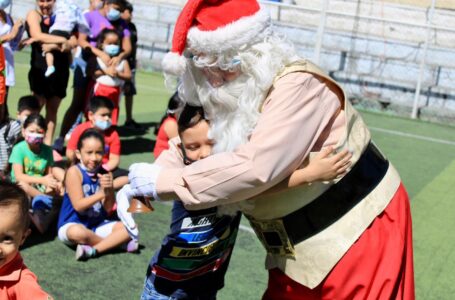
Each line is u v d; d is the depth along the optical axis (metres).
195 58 2.01
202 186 1.97
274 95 1.96
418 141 8.73
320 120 2.02
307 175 2.00
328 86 2.07
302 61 2.04
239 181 1.93
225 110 2.05
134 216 4.64
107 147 5.19
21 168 4.50
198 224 2.35
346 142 2.10
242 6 1.96
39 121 4.52
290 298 2.28
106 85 6.21
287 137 1.92
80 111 6.52
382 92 11.10
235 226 2.49
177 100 2.29
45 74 6.07
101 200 4.09
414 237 4.80
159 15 12.74
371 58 11.35
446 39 11.29
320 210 2.12
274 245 2.23
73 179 3.97
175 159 2.35
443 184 6.48
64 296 3.34
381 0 12.05
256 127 1.96
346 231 2.11
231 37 1.92
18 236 2.14
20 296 2.19
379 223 2.16
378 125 9.66
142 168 2.13
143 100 9.73
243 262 4.02
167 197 2.08
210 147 2.13
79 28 6.50
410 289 2.22
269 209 2.16
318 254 2.13
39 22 6.38
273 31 2.05
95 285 3.52
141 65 12.62
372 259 2.12
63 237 3.95
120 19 6.62
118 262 3.86
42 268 3.66
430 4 11.95
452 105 10.73
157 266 2.43
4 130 4.73
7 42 6.16
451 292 3.89
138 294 3.46
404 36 11.73
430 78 11.06
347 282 2.13
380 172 2.21
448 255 4.50
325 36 11.67
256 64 1.96
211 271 2.47
